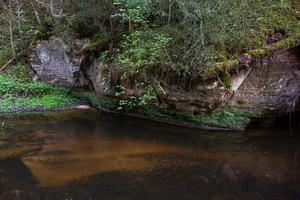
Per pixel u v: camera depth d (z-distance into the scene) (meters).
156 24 9.06
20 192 5.68
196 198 5.56
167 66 8.36
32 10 13.38
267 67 8.32
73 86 11.10
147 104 9.15
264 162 6.89
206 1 8.00
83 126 8.93
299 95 8.52
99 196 5.59
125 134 8.33
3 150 7.30
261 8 8.91
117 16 9.80
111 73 9.50
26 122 9.21
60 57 11.13
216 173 6.40
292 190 5.81
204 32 8.14
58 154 7.11
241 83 8.31
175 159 6.95
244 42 8.30
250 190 5.82
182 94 8.39
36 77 11.84
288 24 8.67
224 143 7.82
